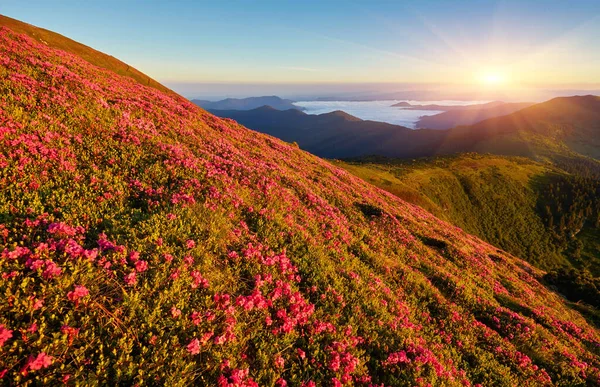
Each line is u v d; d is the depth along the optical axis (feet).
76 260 23.49
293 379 23.91
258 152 93.30
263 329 27.12
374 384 27.02
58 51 99.35
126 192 38.63
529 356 47.26
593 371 48.37
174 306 23.04
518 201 604.90
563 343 56.44
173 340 21.15
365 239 64.39
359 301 37.60
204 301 25.34
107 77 95.61
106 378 18.21
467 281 68.74
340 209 77.41
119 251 25.71
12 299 18.63
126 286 23.59
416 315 44.29
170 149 55.26
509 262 119.85
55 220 28.35
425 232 94.99
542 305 77.46
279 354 24.89
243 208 45.27
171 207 36.70
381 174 380.17
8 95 48.32
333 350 27.63
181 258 28.81
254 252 34.83
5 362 16.29
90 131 50.67
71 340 18.20
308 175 96.12
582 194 633.61
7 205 27.99
